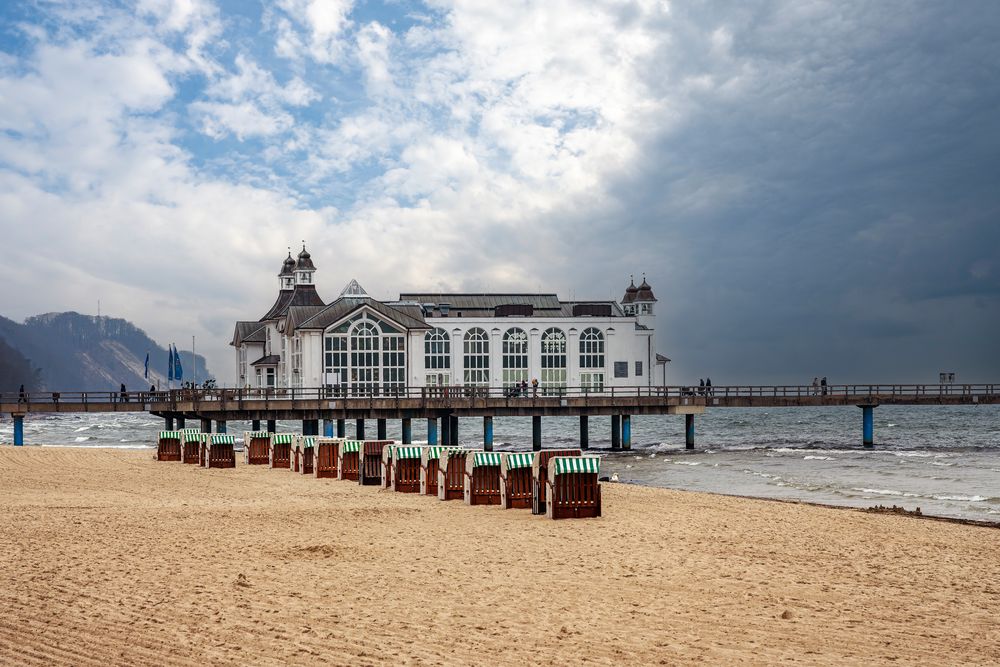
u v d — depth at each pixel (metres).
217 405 62.59
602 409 68.75
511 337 100.00
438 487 30.56
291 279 105.88
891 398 73.94
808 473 48.19
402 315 86.38
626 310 118.50
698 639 12.47
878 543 21.52
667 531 22.95
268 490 33.03
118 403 65.81
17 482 34.22
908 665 11.49
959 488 39.84
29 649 10.97
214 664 10.61
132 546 19.03
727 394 71.88
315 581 15.75
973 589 16.22
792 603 14.85
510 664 11.04
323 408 63.53
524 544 20.61
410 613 13.50
